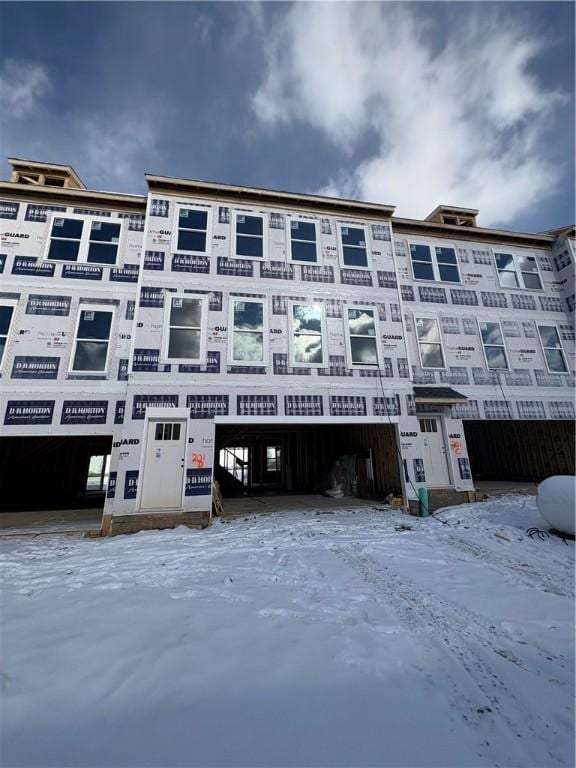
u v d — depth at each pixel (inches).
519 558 219.9
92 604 149.7
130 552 234.7
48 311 351.6
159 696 90.1
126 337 359.9
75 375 339.9
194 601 153.9
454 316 446.9
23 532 300.5
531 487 459.8
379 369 393.1
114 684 94.4
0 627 127.2
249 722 82.0
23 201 375.9
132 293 373.4
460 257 473.7
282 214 413.7
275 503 428.1
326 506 396.8
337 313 398.9
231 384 352.5
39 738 76.6
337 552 232.2
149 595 160.7
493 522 299.1
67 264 366.6
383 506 384.2
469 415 414.0
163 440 328.2
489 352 444.8
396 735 80.0
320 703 89.4
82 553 235.0
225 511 372.5
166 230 378.3
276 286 390.0
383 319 409.4
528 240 499.8
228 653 110.8
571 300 477.7
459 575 191.0
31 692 90.7
